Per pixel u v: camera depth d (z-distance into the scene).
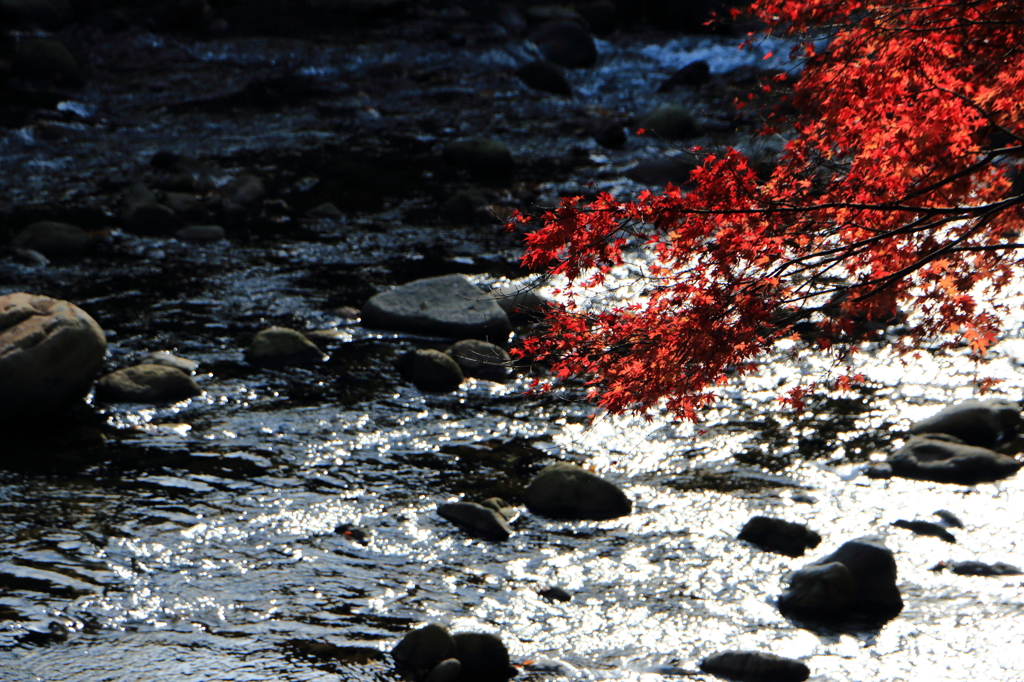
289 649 15.39
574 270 13.72
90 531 18.48
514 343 27.94
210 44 61.94
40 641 15.35
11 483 20.03
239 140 45.88
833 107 14.91
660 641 15.80
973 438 21.98
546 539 18.84
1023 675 14.73
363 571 17.59
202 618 16.11
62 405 22.59
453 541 18.64
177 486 20.23
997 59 14.81
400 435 22.86
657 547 18.52
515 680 14.85
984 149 14.71
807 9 15.45
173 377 24.41
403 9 70.00
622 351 14.49
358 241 35.12
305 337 27.05
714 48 65.88
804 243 14.61
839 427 23.06
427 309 28.77
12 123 45.62
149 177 40.12
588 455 22.11
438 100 53.81
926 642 15.66
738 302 13.90
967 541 18.34
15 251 32.34
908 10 14.79
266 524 19.00
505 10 70.25
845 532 18.83
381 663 15.11
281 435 22.62
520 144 46.81
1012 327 27.27
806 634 15.93
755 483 20.81
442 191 40.28
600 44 67.69
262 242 34.84
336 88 54.75
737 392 24.94
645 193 13.52
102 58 58.00
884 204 13.58
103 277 31.31
